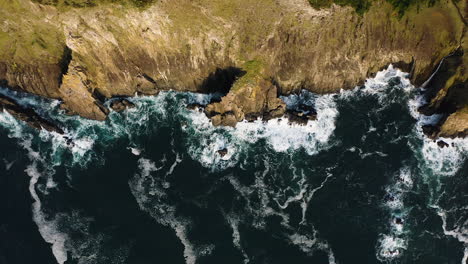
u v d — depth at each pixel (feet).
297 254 199.93
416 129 232.73
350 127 234.99
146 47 233.96
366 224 207.31
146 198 217.36
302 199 215.10
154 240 205.46
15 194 221.25
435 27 231.71
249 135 233.96
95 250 204.23
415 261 198.18
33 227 211.20
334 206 212.43
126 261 200.34
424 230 205.98
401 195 214.69
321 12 222.48
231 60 234.17
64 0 216.33
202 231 207.10
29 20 225.35
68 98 235.40
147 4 215.72
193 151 230.89
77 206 216.13
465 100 218.59
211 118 235.40
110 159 229.86
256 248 201.87
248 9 221.05
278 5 219.41
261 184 220.02
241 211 212.23
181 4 216.95
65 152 233.14
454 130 225.56
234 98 226.58
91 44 228.43
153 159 229.04
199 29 226.99
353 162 224.74
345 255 199.31
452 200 213.46
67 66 232.73
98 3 215.10
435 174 220.23
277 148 230.48
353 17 229.04
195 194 217.56
